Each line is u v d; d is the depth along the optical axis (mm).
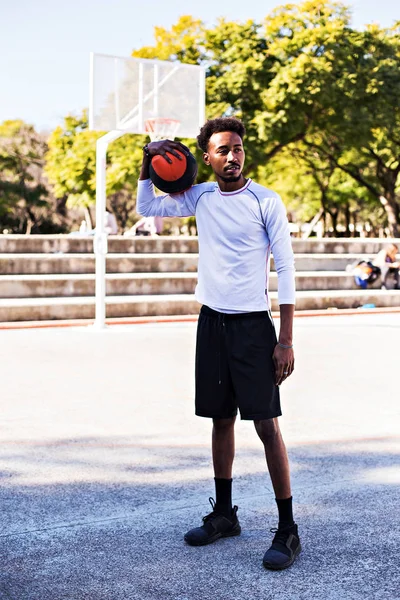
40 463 4434
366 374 7633
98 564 2994
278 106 29766
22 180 48844
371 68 31219
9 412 5805
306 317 13203
